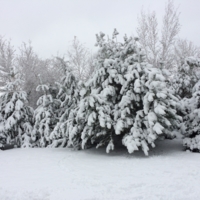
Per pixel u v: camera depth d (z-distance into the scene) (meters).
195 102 8.12
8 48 18.20
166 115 7.15
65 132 8.59
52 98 11.12
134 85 7.33
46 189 4.34
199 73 9.16
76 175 5.28
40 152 8.71
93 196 3.96
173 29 17.89
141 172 5.34
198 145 7.34
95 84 8.32
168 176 4.96
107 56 8.42
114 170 5.63
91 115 7.16
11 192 4.25
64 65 10.36
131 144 6.75
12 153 8.79
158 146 8.85
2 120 10.81
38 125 10.88
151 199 3.81
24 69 17.23
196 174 5.05
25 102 11.91
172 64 17.94
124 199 3.82
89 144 9.12
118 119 7.30
